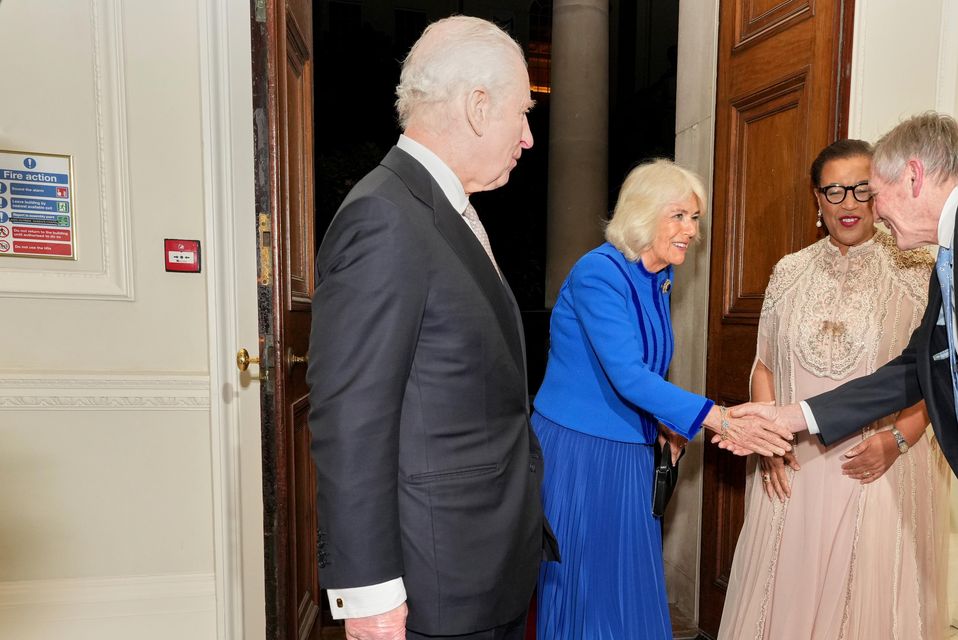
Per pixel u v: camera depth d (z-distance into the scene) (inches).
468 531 34.0
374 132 265.6
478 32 36.2
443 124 36.1
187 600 82.5
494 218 289.0
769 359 65.0
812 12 69.2
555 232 207.6
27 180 78.3
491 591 34.8
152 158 80.7
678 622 91.9
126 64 79.4
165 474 82.4
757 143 78.2
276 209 62.1
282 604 64.2
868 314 55.4
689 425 53.4
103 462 81.1
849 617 55.4
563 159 203.5
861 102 65.9
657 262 58.4
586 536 59.0
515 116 36.6
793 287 61.5
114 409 80.9
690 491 93.7
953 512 82.9
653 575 59.7
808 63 69.9
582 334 60.4
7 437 78.9
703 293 90.9
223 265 79.4
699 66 91.7
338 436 29.8
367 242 30.6
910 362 51.2
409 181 34.3
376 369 29.8
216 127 78.1
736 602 64.7
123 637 81.1
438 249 32.9
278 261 62.6
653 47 279.3
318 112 259.8
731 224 82.4
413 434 33.1
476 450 34.4
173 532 83.0
